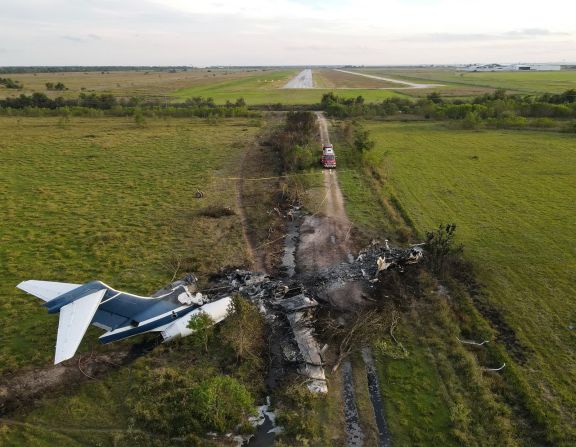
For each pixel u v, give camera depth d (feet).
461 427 44.14
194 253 81.66
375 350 55.98
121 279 72.49
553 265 76.95
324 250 83.66
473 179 129.18
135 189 120.57
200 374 51.31
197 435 43.57
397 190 119.96
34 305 65.41
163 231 91.61
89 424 45.11
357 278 71.05
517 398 48.11
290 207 107.04
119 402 47.91
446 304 64.85
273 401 48.16
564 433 43.01
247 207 107.04
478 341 57.98
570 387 49.06
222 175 135.03
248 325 56.49
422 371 52.21
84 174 135.13
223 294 66.33
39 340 57.57
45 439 43.24
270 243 86.89
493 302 66.03
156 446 42.24
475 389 49.08
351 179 128.88
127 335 54.54
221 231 92.17
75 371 52.60
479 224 95.66
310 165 142.61
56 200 111.24
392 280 70.74
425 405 47.29
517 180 127.24
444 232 88.33
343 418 45.85
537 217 99.09
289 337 57.62
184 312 59.47
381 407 47.47
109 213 102.53
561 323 60.64
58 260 79.41
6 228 93.40
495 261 78.84
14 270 75.31
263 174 135.85
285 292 66.49
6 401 47.91
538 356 54.29
